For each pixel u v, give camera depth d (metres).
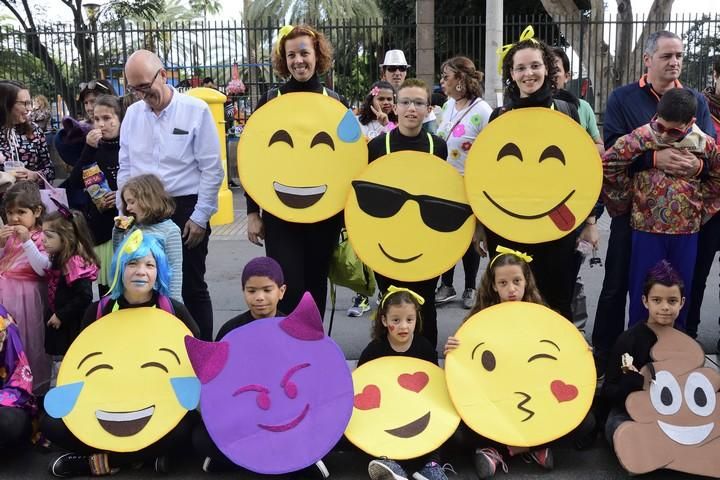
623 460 3.28
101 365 3.51
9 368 3.60
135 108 4.36
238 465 3.25
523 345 3.62
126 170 4.36
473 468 3.46
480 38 14.18
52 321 3.99
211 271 7.55
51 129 13.05
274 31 14.33
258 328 3.49
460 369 3.60
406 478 3.14
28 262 4.07
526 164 3.88
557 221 3.88
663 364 3.46
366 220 3.95
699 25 13.09
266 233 4.15
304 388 3.39
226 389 3.36
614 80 15.75
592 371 3.56
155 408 3.42
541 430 3.41
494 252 4.13
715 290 6.36
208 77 14.11
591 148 3.86
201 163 4.29
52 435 3.38
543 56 3.92
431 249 3.95
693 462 3.27
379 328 3.87
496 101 11.01
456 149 5.28
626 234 4.14
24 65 14.17
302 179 4.02
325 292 4.33
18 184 4.16
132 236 3.62
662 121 3.77
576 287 5.05
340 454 3.59
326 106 4.03
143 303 3.67
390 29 15.06
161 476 3.40
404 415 3.49
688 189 3.87
